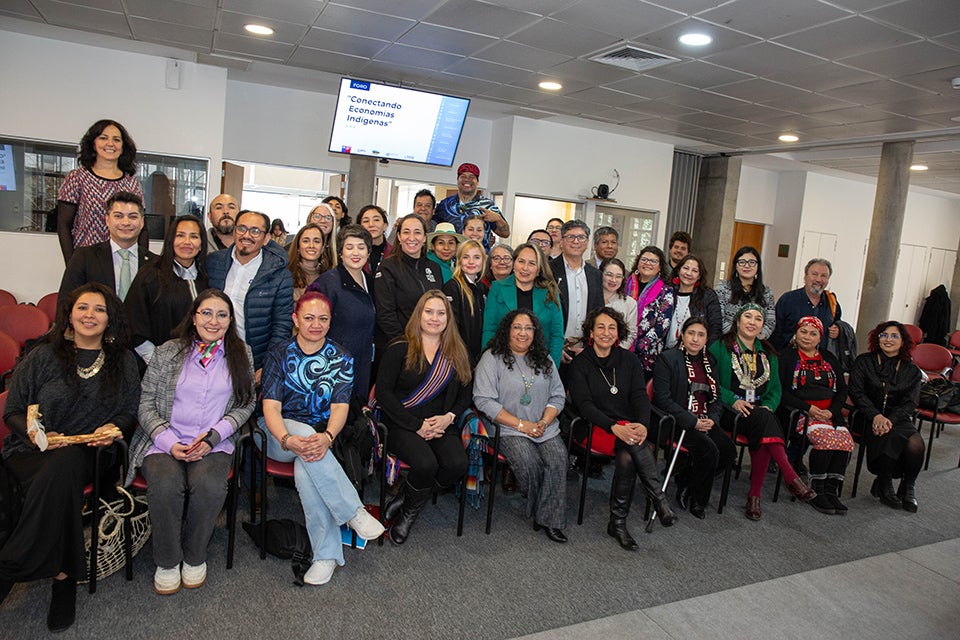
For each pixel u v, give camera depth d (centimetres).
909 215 1165
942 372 562
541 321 350
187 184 616
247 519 298
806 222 1012
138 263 297
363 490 322
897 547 332
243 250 299
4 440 229
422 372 295
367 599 240
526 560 282
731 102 599
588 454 320
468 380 305
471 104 711
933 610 271
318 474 248
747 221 1020
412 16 436
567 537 309
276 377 266
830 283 1061
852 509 383
